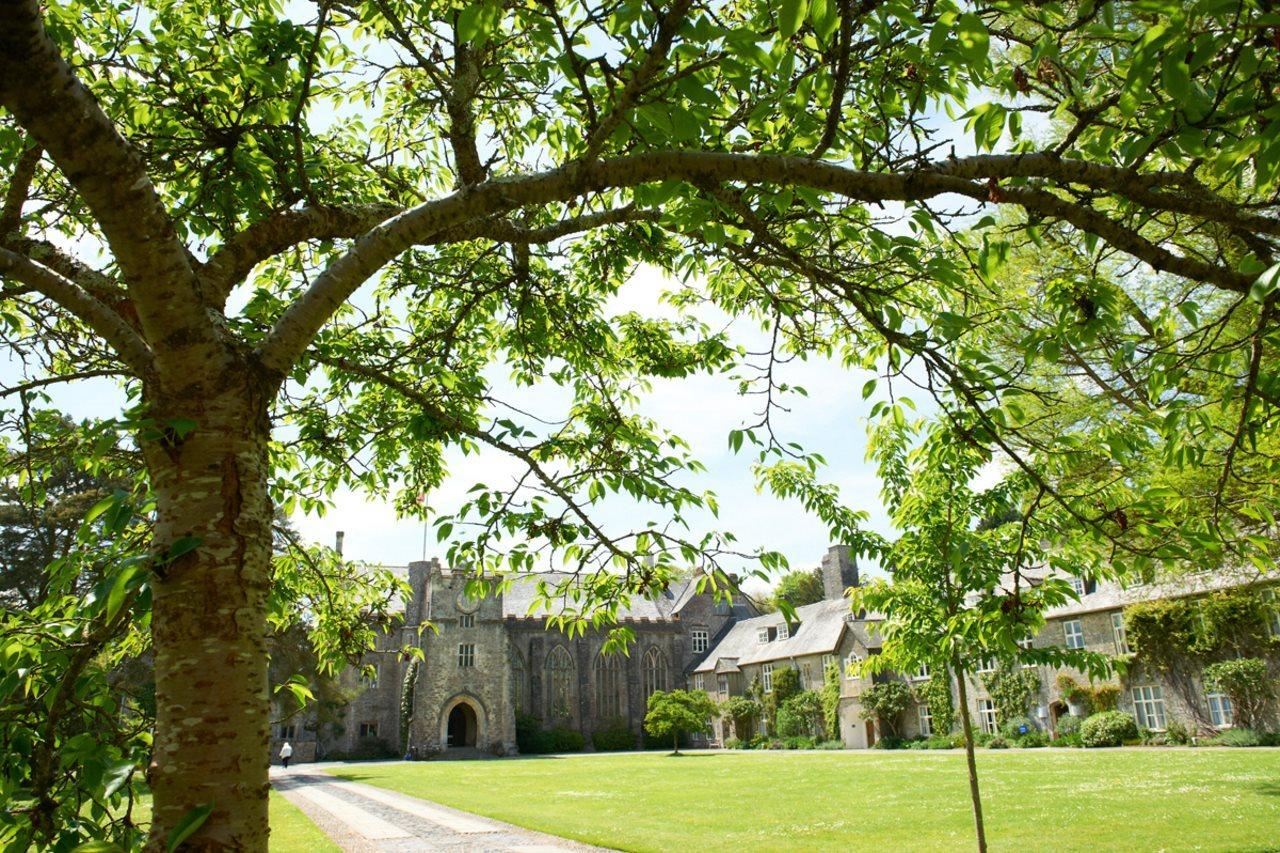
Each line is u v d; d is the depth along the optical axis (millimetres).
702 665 58219
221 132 3928
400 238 2842
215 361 2506
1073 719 32781
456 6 4246
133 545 3598
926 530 7375
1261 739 26688
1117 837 11055
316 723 42312
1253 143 2438
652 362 6227
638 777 27109
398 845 13828
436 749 47531
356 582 6383
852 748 43531
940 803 16156
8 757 2646
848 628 45406
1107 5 2443
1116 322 3613
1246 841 10133
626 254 5371
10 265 2562
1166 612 29906
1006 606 4879
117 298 3045
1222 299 8211
